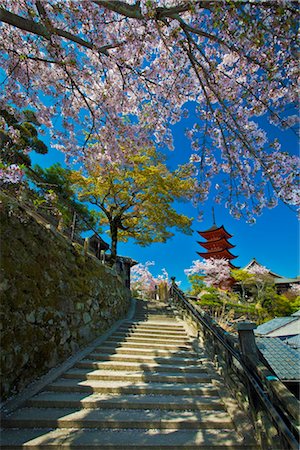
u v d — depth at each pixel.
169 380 3.88
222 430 2.71
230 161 3.66
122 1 2.67
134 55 3.41
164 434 2.57
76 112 4.55
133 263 14.09
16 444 2.29
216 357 4.48
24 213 4.02
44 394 3.24
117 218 11.54
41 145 9.13
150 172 10.18
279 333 11.56
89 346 5.06
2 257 3.25
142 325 7.13
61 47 3.23
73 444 2.31
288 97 3.47
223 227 25.31
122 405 3.07
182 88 4.11
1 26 3.67
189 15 3.18
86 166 4.97
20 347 3.26
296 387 5.75
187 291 21.03
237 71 3.77
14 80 4.11
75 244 5.86
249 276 20.00
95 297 6.12
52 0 3.07
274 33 2.58
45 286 4.10
